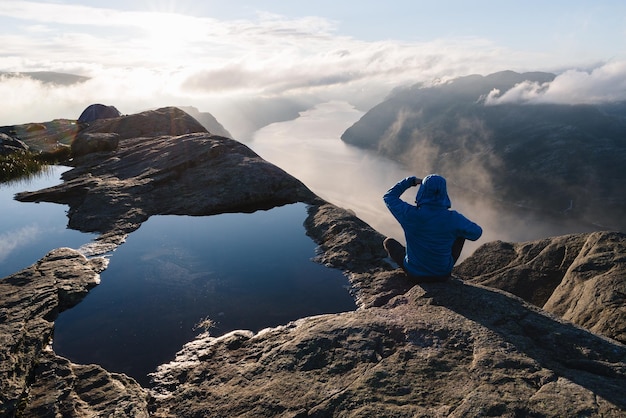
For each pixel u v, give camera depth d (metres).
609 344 2.74
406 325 3.04
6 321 3.14
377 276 4.25
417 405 2.33
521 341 2.78
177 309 3.75
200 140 8.08
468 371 2.54
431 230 3.47
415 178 3.71
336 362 2.78
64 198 6.62
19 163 8.33
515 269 5.19
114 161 8.04
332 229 5.31
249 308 3.80
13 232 5.35
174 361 3.09
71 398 2.58
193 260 4.69
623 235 4.74
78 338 3.34
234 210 6.26
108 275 4.33
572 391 2.31
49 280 3.91
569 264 4.95
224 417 2.48
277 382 2.68
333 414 2.35
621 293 3.76
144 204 6.19
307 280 4.28
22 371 2.70
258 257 4.77
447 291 3.43
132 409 2.53
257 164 7.07
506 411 2.21
